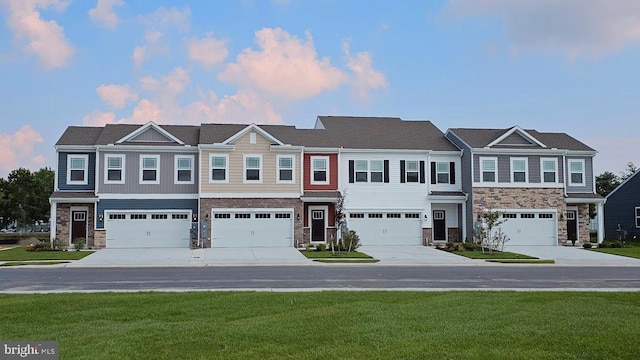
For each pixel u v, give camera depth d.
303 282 18.03
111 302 12.96
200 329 9.97
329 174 35.47
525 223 36.22
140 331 9.82
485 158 36.09
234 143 33.62
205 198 33.19
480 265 25.59
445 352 8.39
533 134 40.03
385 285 17.36
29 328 10.09
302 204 34.09
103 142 33.75
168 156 34.06
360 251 31.61
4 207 50.25
